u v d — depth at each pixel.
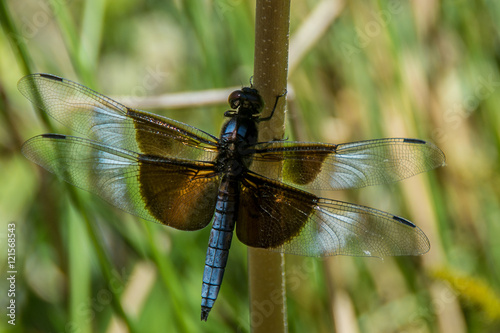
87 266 1.05
